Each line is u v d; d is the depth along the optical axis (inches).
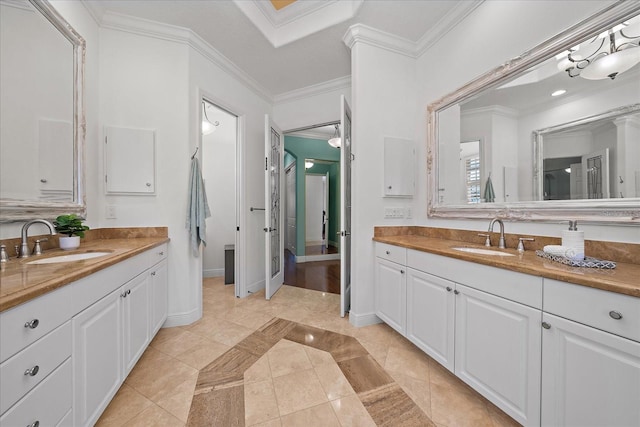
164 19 78.4
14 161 48.8
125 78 78.2
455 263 53.2
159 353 67.2
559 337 35.8
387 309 78.0
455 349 53.1
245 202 112.3
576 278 33.5
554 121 53.2
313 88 120.0
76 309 36.7
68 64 62.2
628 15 42.1
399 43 87.0
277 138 126.0
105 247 59.4
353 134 84.4
